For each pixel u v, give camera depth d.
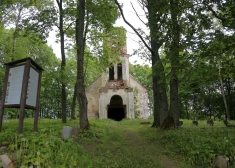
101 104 28.19
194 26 9.43
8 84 8.74
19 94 8.27
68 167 5.24
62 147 6.25
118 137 10.70
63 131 8.21
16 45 19.80
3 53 19.89
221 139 7.66
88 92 30.27
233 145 6.83
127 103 27.89
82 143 8.45
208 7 9.09
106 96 28.42
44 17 13.57
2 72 19.20
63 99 14.30
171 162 6.82
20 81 8.48
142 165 6.36
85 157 6.24
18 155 5.01
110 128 14.24
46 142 6.00
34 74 9.12
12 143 6.21
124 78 29.53
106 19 13.94
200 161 6.44
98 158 6.57
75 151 6.48
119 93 28.36
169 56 8.59
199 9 9.14
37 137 6.65
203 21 9.38
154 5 10.05
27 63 8.49
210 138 8.06
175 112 11.59
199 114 30.31
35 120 8.95
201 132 9.55
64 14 13.61
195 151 6.75
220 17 9.08
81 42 11.89
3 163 4.75
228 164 5.83
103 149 7.89
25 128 9.30
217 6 8.75
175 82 11.91
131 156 7.22
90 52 19.67
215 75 10.68
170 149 8.03
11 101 8.38
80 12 12.13
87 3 13.10
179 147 7.88
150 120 23.48
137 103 30.12
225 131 9.55
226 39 7.06
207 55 7.98
